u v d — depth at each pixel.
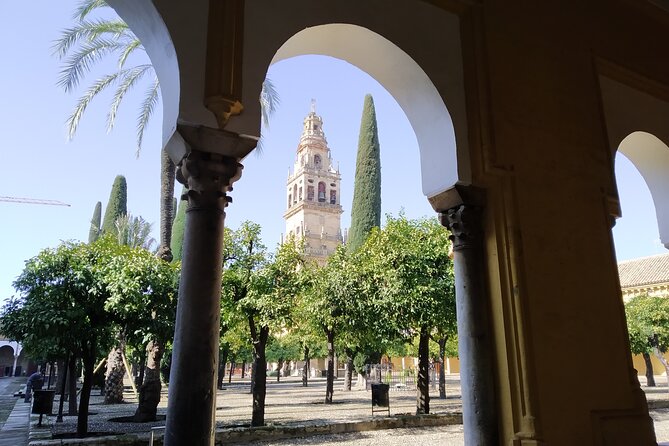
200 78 2.91
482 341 3.64
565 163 4.34
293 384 30.30
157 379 10.84
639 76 5.41
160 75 3.11
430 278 10.53
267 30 3.20
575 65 4.82
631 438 3.83
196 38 2.95
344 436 8.85
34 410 9.42
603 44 5.20
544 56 4.58
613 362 4.01
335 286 12.34
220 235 2.89
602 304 4.12
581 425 3.64
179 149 2.94
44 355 8.23
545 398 3.53
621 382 4.00
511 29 4.42
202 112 2.88
